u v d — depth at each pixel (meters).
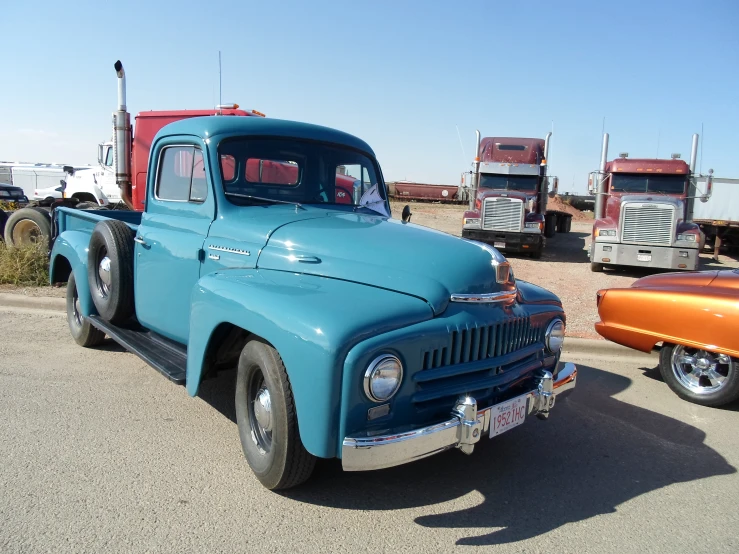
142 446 3.65
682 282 5.20
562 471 3.62
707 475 3.65
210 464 3.45
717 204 17.16
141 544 2.66
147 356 4.04
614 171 14.27
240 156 3.98
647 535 2.94
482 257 3.33
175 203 4.27
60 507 2.93
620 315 5.30
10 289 8.14
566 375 3.62
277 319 2.78
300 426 2.69
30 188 30.11
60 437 3.73
